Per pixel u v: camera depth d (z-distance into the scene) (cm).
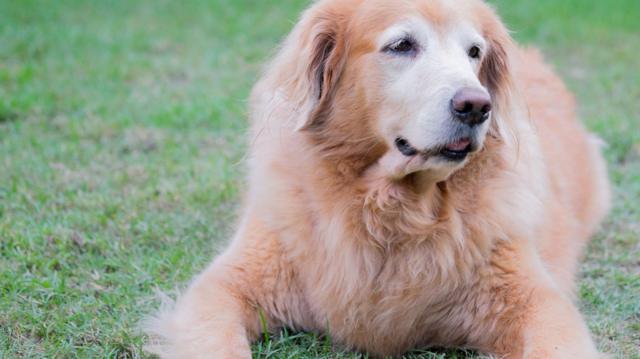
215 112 366
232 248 260
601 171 307
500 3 619
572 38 546
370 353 257
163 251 284
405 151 250
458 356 256
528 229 257
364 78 252
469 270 253
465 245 253
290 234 255
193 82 429
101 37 519
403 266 253
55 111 369
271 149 260
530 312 250
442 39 251
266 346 253
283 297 257
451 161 247
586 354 244
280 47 262
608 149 342
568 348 244
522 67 296
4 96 381
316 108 255
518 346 250
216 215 301
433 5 253
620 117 375
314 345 254
